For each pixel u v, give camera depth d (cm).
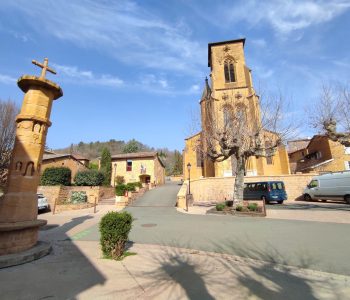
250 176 2444
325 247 696
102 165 4125
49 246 681
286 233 891
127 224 652
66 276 488
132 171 4019
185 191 2106
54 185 2245
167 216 1471
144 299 391
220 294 411
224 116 1703
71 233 1007
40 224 675
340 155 2822
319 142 3222
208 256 641
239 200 1527
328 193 1956
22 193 646
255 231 942
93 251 689
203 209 1817
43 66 748
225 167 2936
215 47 3641
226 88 3331
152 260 604
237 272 519
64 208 1928
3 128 2180
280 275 500
